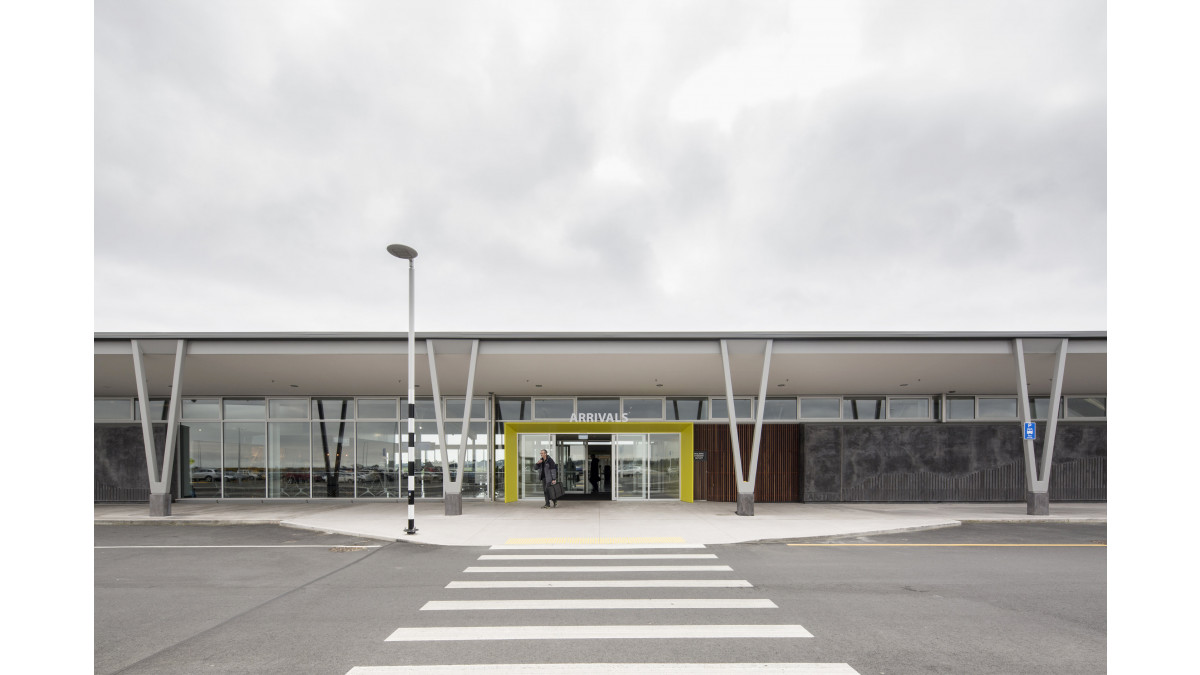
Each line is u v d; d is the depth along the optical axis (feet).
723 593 28.35
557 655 20.33
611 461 76.64
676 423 76.18
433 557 37.52
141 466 73.26
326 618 24.61
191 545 42.68
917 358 57.62
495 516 57.41
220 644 21.65
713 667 19.30
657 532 46.68
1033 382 69.46
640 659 19.97
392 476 77.05
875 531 47.32
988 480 72.59
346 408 77.92
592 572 32.94
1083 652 20.77
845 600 27.20
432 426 77.36
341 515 58.49
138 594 28.78
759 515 58.18
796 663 19.63
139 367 55.77
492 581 30.89
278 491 76.89
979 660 19.98
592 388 72.74
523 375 64.59
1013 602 27.04
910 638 22.07
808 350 55.72
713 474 76.07
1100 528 50.96
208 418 77.51
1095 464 72.54
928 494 72.54
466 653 20.56
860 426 73.56
